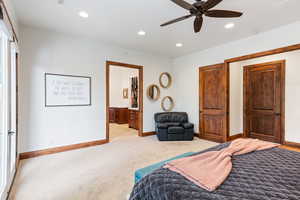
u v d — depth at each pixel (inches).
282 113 162.9
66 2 93.2
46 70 133.2
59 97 139.3
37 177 92.6
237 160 57.0
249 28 128.1
